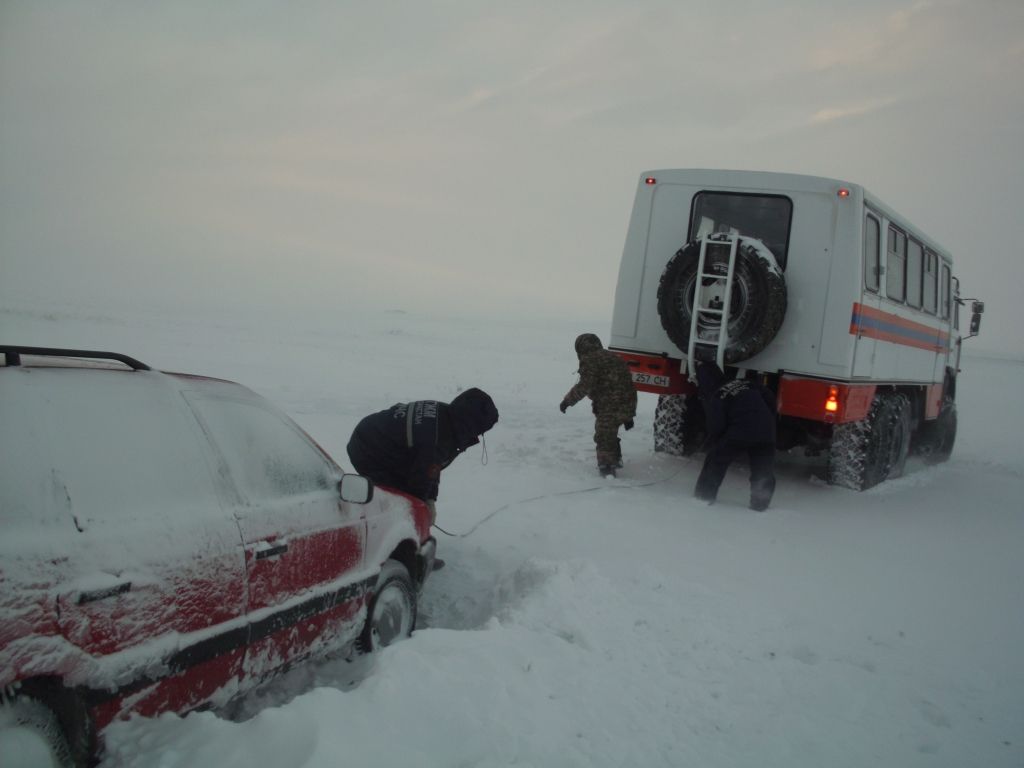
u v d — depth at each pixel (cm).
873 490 941
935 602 552
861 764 332
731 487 891
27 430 239
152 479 270
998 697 411
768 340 793
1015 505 929
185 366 1905
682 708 358
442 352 3412
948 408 1334
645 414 1605
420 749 273
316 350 2878
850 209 805
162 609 257
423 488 507
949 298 1285
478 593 533
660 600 491
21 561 216
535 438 1127
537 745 294
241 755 248
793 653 447
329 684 356
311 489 354
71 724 230
